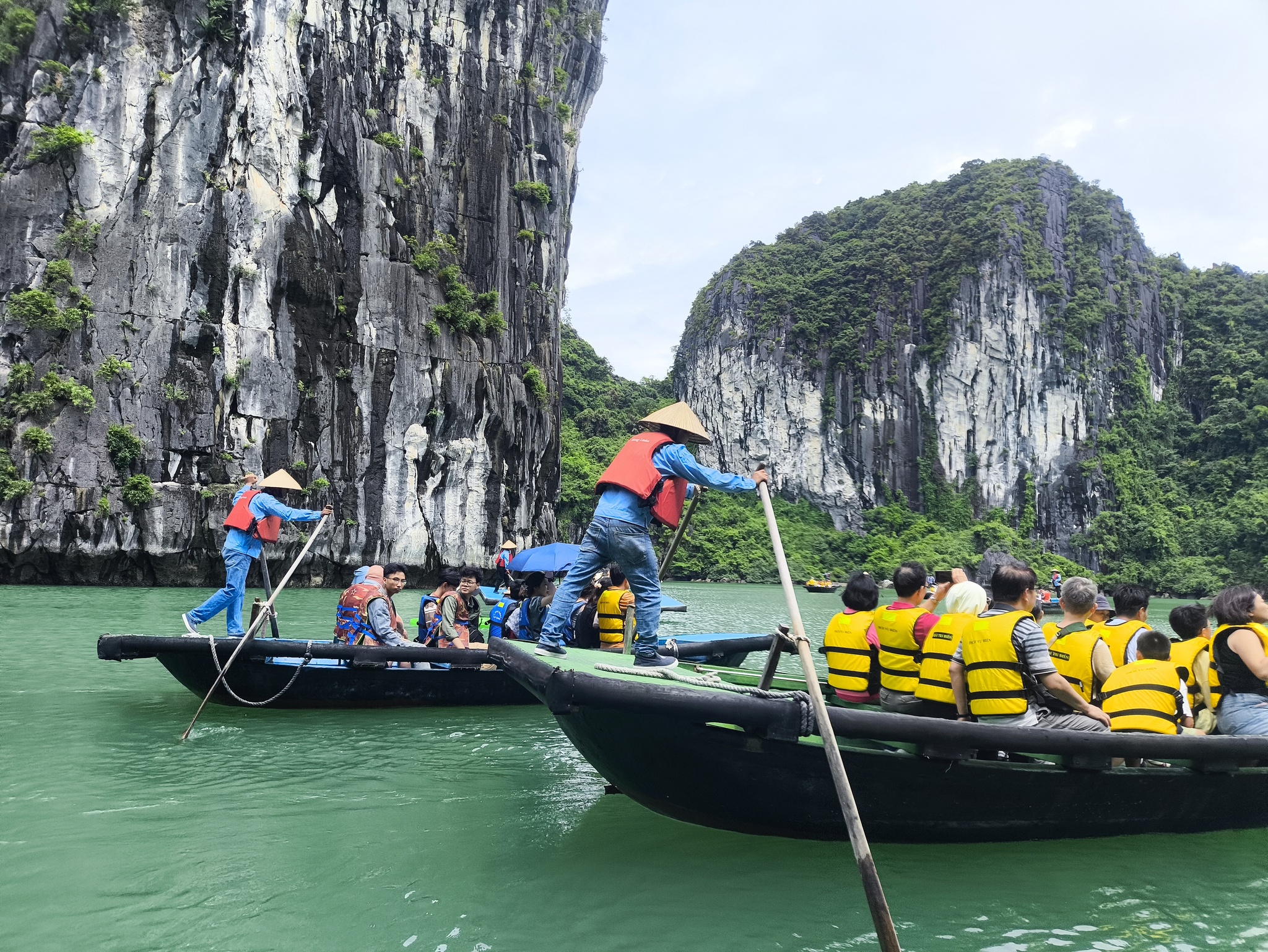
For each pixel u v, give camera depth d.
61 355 28.12
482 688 8.22
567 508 64.38
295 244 32.84
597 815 5.05
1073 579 5.57
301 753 6.30
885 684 5.18
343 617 8.10
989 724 4.33
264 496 8.45
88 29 29.73
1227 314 90.56
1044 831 4.73
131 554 28.52
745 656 9.88
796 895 3.95
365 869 4.11
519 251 41.97
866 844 3.29
